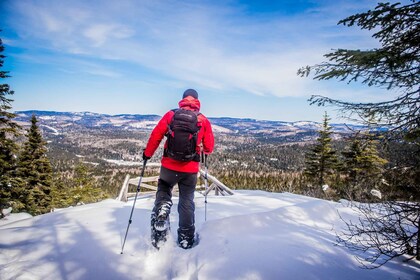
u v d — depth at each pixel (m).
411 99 2.87
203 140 3.09
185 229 2.81
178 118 2.88
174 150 2.84
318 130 20.34
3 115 12.23
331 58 3.35
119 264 2.45
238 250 2.67
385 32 2.95
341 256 2.76
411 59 2.83
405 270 2.61
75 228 3.21
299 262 2.52
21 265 2.32
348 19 3.08
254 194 6.56
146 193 6.55
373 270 2.53
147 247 2.78
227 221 3.33
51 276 2.21
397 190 2.95
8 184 13.09
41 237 2.91
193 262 2.51
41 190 19.50
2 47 11.35
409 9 2.67
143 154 3.13
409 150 2.84
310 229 3.62
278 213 3.98
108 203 4.83
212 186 7.16
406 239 2.60
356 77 3.23
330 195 10.45
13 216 7.30
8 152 13.40
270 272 2.31
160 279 2.29
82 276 2.24
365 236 3.57
